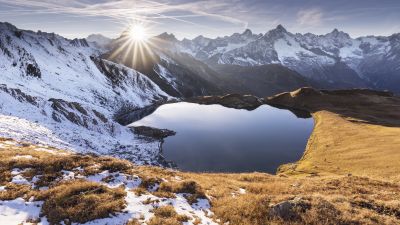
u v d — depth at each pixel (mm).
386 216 18406
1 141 44281
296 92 182375
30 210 17000
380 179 36281
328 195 24703
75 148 74312
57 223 15609
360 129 93188
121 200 18484
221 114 155125
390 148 65250
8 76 152250
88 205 17453
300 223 17016
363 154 64188
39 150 39875
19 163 24781
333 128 100188
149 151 93250
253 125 124938
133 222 16047
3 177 21531
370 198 23578
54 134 80375
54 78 195500
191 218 17719
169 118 149250
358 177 35844
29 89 147875
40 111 100875
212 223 17672
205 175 38219
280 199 21469
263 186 29703
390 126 99000
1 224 15016
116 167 26203
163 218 16938
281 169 69438
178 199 20875
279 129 115688
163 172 30578
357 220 17109
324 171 57281
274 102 181625
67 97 171625
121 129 122062
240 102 183500
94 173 24375
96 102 190250
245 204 20391
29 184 20859
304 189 29031
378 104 150625
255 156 82812
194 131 117562
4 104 91062
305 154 79000
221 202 21562
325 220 17094
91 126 108312
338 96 168750
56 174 23062
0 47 174625
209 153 87750
